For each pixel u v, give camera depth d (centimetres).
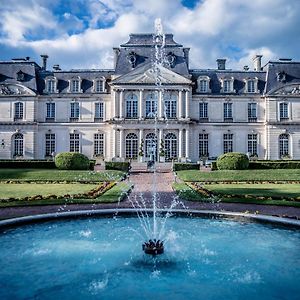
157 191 2350
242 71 5688
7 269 896
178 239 1169
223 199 1894
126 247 1082
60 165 4019
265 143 5481
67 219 1388
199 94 5494
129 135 5312
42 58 6091
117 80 5281
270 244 1103
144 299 735
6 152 5431
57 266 919
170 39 5584
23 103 5459
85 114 5519
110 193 2123
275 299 733
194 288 788
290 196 2023
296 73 5547
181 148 5244
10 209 1602
